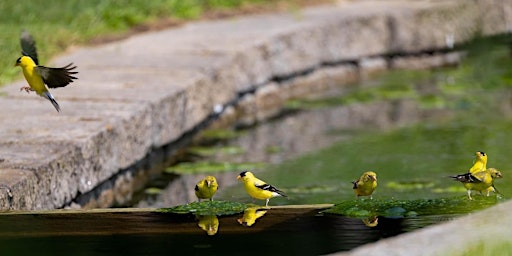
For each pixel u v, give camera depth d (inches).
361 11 907.4
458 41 957.8
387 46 901.2
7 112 513.7
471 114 707.4
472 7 973.8
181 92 593.9
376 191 513.3
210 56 693.3
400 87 811.4
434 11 935.7
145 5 820.6
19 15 749.3
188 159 586.6
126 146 510.6
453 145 619.2
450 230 304.0
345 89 809.5
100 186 481.1
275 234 337.1
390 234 332.5
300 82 800.3
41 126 483.5
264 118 709.3
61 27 741.3
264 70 749.9
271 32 781.3
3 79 595.5
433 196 499.5
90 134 469.4
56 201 426.0
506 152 596.4
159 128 560.1
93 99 550.0
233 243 325.7
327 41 836.0
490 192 403.9
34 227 350.6
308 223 349.1
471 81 828.6
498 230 303.4
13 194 384.5
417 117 703.7
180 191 516.7
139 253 317.1
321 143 634.8
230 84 689.0
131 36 759.1
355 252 284.4
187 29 795.4
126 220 358.6
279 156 599.5
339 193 510.6
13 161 418.9
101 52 695.7
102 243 328.2
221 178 543.5
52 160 423.5
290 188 523.2
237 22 836.0
